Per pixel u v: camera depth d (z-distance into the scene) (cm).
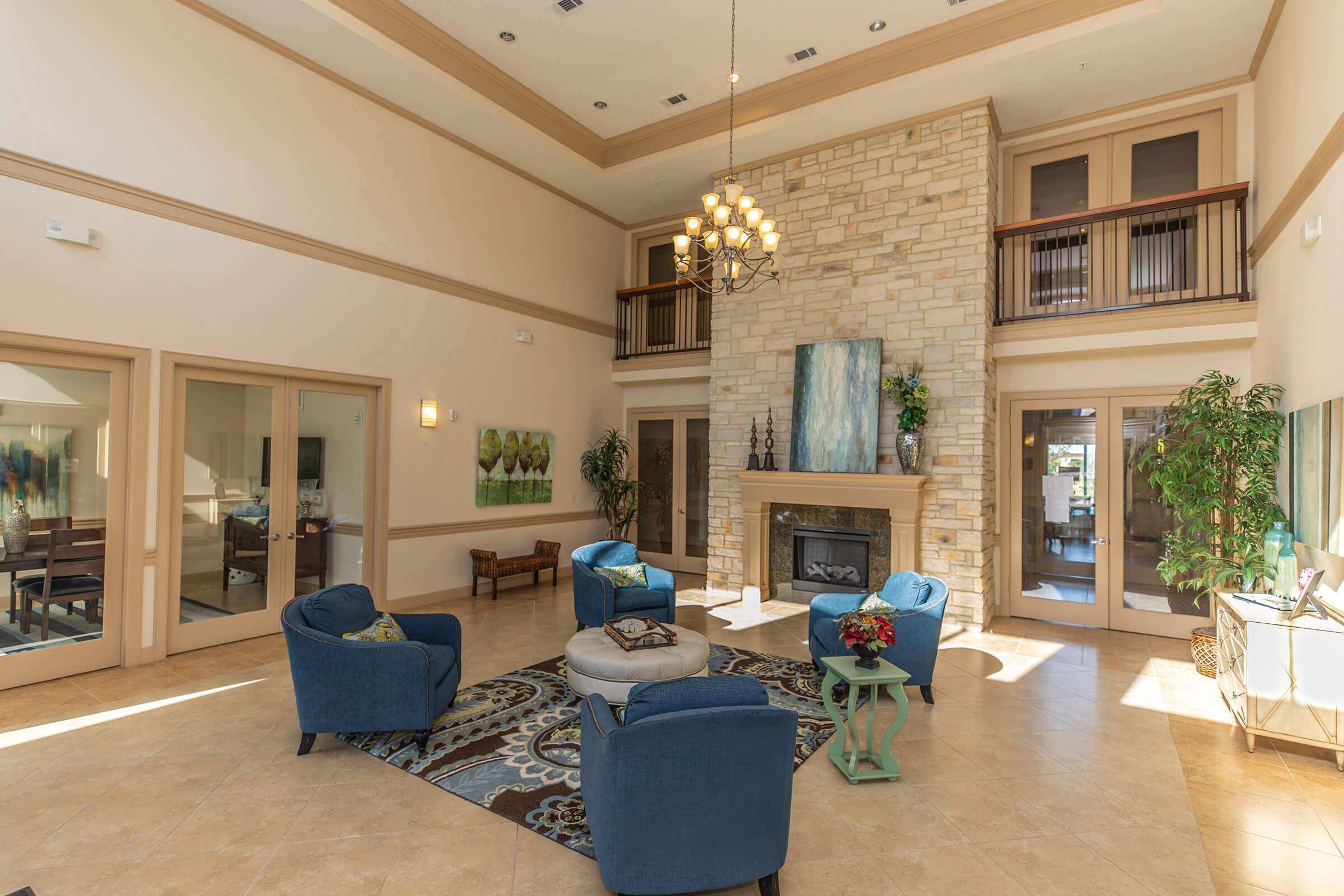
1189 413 489
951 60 554
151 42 447
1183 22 486
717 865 218
